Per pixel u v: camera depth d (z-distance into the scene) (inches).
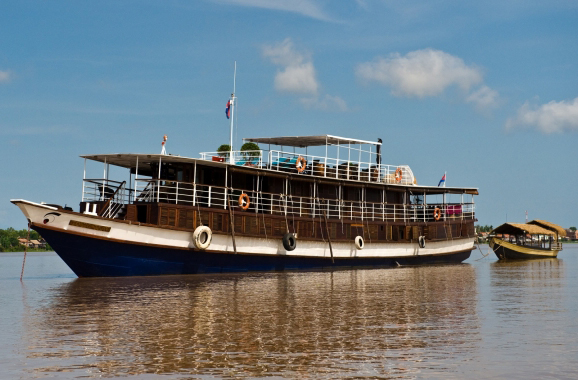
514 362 632.4
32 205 1322.6
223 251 1573.6
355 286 1327.5
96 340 729.0
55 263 2965.1
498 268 2057.1
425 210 2276.1
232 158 1713.8
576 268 2069.4
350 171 2009.1
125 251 1416.1
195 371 598.2
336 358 646.5
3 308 981.2
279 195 1782.7
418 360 639.8
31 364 625.0
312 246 1812.3
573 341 730.2
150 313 920.9
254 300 1069.8
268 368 608.1
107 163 1620.3
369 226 2003.0
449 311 957.2
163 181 1595.7
